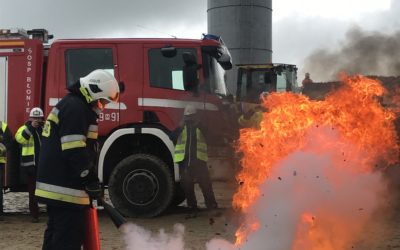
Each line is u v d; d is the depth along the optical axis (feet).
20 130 24.97
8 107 26.23
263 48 58.80
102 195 14.66
